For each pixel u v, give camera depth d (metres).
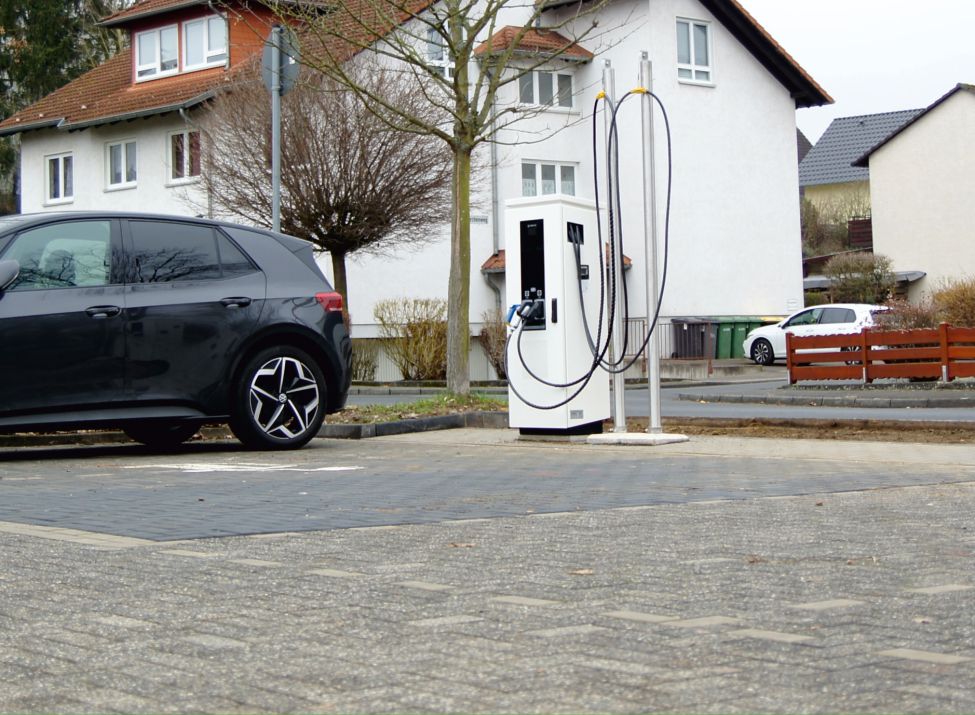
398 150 25.14
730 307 35.78
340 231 25.27
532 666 3.06
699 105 35.22
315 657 3.19
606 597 3.98
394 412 14.25
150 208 34.25
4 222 10.36
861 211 67.56
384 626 3.55
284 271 11.30
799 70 36.66
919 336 21.92
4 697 2.87
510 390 12.33
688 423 14.09
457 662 3.12
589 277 12.30
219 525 5.84
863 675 2.95
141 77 35.50
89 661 3.20
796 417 13.90
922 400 17.66
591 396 12.34
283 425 11.17
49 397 10.03
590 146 35.56
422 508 6.54
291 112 24.80
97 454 11.08
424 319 29.80
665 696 2.78
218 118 25.84
